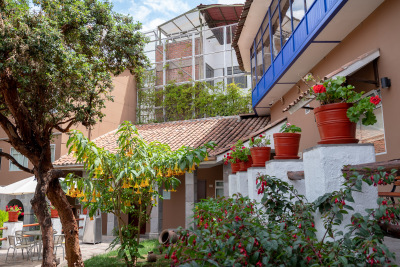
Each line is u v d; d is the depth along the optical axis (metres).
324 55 8.10
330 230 2.58
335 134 2.91
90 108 8.73
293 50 8.40
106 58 9.45
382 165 2.38
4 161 17.25
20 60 6.56
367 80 5.95
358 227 2.42
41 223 7.36
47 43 6.86
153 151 6.92
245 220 2.70
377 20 5.93
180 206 14.56
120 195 7.28
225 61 20.78
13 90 7.54
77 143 6.10
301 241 2.34
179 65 21.25
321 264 2.21
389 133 5.66
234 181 8.47
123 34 9.34
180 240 2.36
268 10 10.71
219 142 13.32
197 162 6.21
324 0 6.50
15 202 17.48
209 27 22.67
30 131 7.98
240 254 2.30
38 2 7.93
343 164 2.73
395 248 3.48
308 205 2.86
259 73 12.59
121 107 19.55
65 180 6.55
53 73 7.23
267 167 4.22
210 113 19.70
